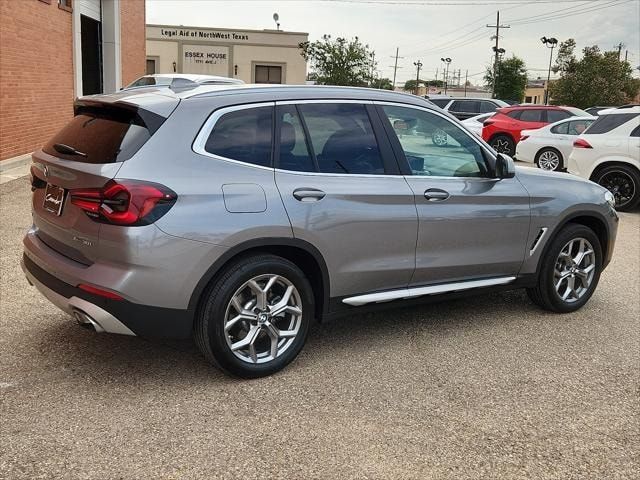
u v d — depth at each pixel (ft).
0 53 36.76
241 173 12.09
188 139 11.71
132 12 72.08
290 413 11.46
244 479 9.48
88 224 11.26
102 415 11.10
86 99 12.92
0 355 13.28
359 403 11.95
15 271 18.94
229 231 11.60
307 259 13.12
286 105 13.05
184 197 11.28
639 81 179.73
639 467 10.27
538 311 17.78
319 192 12.80
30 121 41.88
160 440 10.41
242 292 12.36
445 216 14.62
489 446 10.68
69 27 49.34
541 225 16.42
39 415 11.00
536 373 13.62
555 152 48.08
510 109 59.67
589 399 12.52
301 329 13.14
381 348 14.64
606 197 17.83
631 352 14.98
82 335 14.52
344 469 9.84
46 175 12.48
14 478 9.23
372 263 13.76
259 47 132.67
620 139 34.58
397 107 14.62
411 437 10.84
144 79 44.09
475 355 14.44
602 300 19.11
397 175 14.16
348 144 13.67
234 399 11.88
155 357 13.58
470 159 15.55
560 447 10.75
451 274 15.21
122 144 11.47
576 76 159.94
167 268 11.12
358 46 130.72
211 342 11.93
